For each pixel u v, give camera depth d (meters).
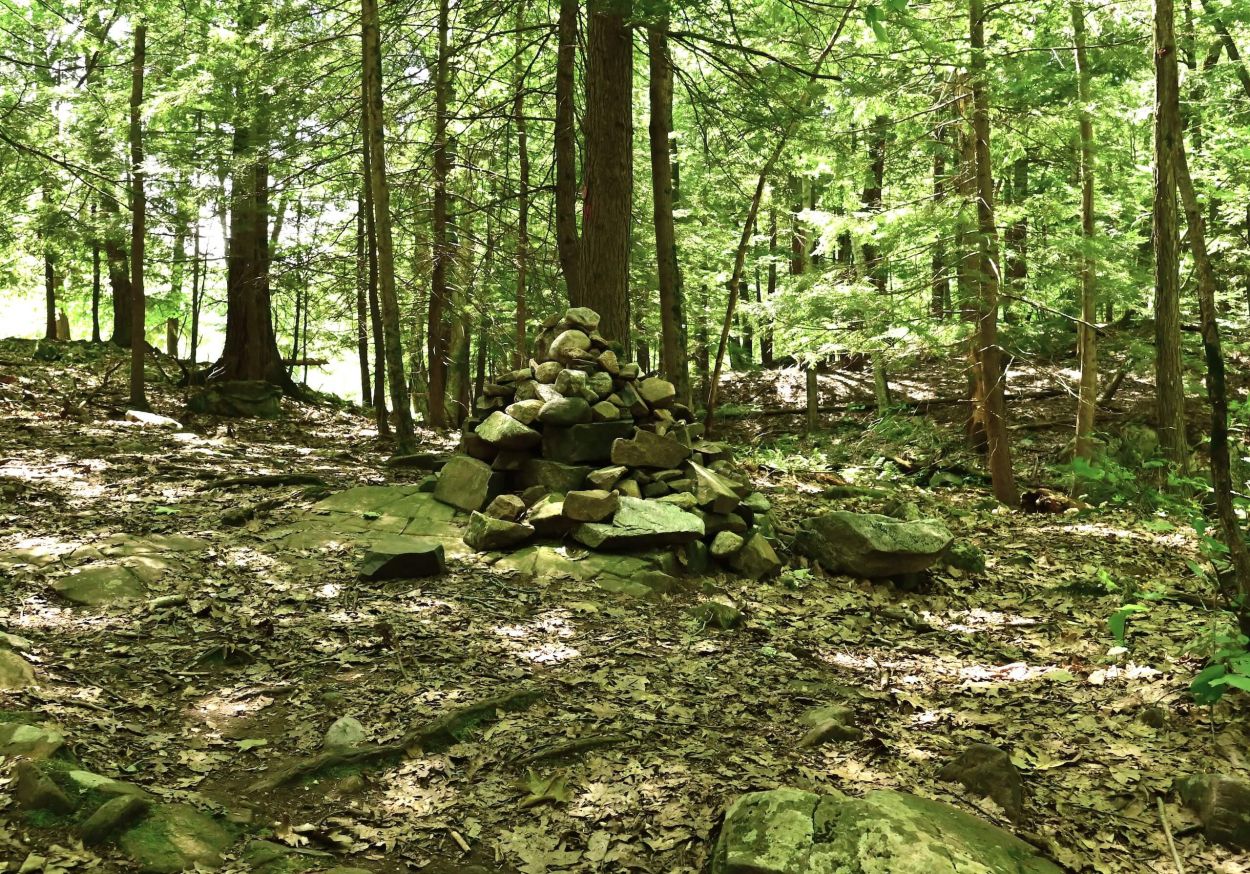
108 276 23.31
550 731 4.31
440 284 16.64
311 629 5.49
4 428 11.54
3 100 12.66
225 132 15.68
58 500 8.01
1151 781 4.04
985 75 11.82
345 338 20.84
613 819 3.61
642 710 4.64
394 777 3.90
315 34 13.82
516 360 17.45
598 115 10.52
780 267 24.91
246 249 16.77
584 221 10.66
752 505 8.19
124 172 12.94
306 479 9.14
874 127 13.66
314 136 14.40
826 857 3.05
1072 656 5.89
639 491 7.66
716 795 3.75
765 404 23.36
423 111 14.80
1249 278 17.84
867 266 13.76
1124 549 9.55
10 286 22.72
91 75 14.28
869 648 6.02
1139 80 16.16
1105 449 14.39
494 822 3.60
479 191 17.69
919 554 7.36
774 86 11.05
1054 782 4.07
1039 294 15.44
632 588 6.60
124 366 18.12
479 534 7.20
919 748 4.35
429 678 4.87
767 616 6.46
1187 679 5.18
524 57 16.36
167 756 3.93
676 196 18.88
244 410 15.44
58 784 3.32
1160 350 11.52
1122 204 17.45
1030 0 12.97
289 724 4.35
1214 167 16.25
